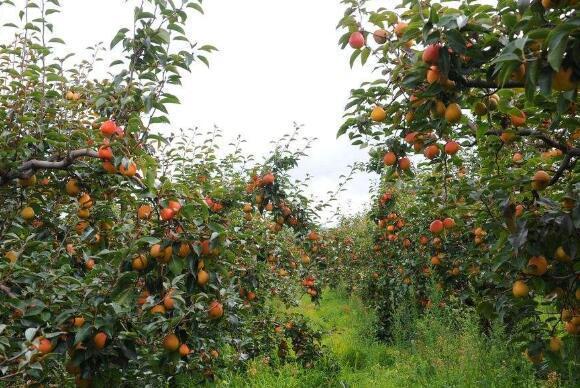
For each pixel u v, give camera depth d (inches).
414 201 302.2
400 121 121.2
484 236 193.2
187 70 122.6
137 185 113.7
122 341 103.4
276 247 264.1
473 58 86.7
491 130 122.3
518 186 123.3
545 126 131.4
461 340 229.5
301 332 271.0
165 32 120.9
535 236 110.7
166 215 107.6
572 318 127.4
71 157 118.7
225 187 228.2
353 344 302.4
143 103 119.0
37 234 143.8
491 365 206.5
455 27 79.6
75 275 144.2
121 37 123.8
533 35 66.1
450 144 131.6
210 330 191.5
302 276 313.4
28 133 136.6
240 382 220.2
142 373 144.3
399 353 274.8
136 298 116.3
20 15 129.4
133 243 104.0
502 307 141.3
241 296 230.2
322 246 311.4
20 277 105.7
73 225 138.7
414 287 316.5
